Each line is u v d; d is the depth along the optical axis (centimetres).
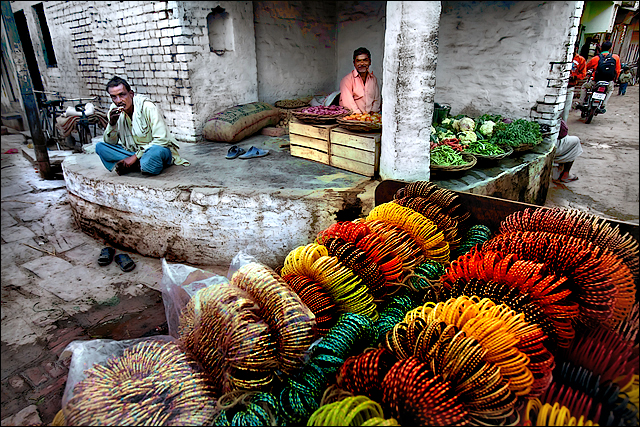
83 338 289
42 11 892
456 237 274
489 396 149
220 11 583
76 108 741
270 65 699
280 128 621
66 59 834
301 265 223
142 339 199
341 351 180
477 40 562
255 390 168
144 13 572
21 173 707
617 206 500
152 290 352
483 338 165
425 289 235
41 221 509
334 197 347
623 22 1792
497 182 394
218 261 390
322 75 804
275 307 177
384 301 238
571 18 472
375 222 259
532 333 166
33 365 262
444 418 141
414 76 313
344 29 789
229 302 175
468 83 591
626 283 181
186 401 157
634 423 146
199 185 382
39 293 350
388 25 323
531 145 465
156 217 394
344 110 450
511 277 194
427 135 334
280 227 364
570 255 191
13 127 1107
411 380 149
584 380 158
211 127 567
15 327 303
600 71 977
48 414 223
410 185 290
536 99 527
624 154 723
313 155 454
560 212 219
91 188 426
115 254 423
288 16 704
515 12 517
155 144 428
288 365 172
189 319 189
